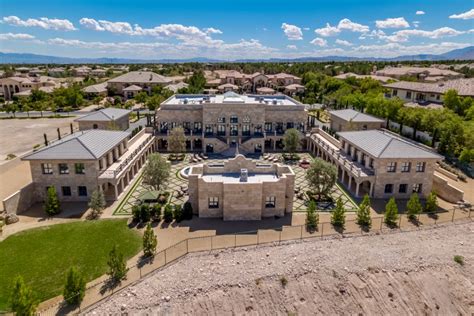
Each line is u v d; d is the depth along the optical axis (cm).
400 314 3070
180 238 3922
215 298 3078
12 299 2520
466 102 8194
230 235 3966
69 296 2844
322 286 3219
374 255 3588
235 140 7531
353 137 5922
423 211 4550
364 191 5334
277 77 18212
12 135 8994
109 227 4138
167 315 2922
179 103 8106
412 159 4862
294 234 3984
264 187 4406
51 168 4706
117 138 5694
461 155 5978
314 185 4997
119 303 2947
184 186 5500
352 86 14912
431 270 3422
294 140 7088
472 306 3183
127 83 16388
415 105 9275
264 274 3303
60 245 3738
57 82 19350
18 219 4291
